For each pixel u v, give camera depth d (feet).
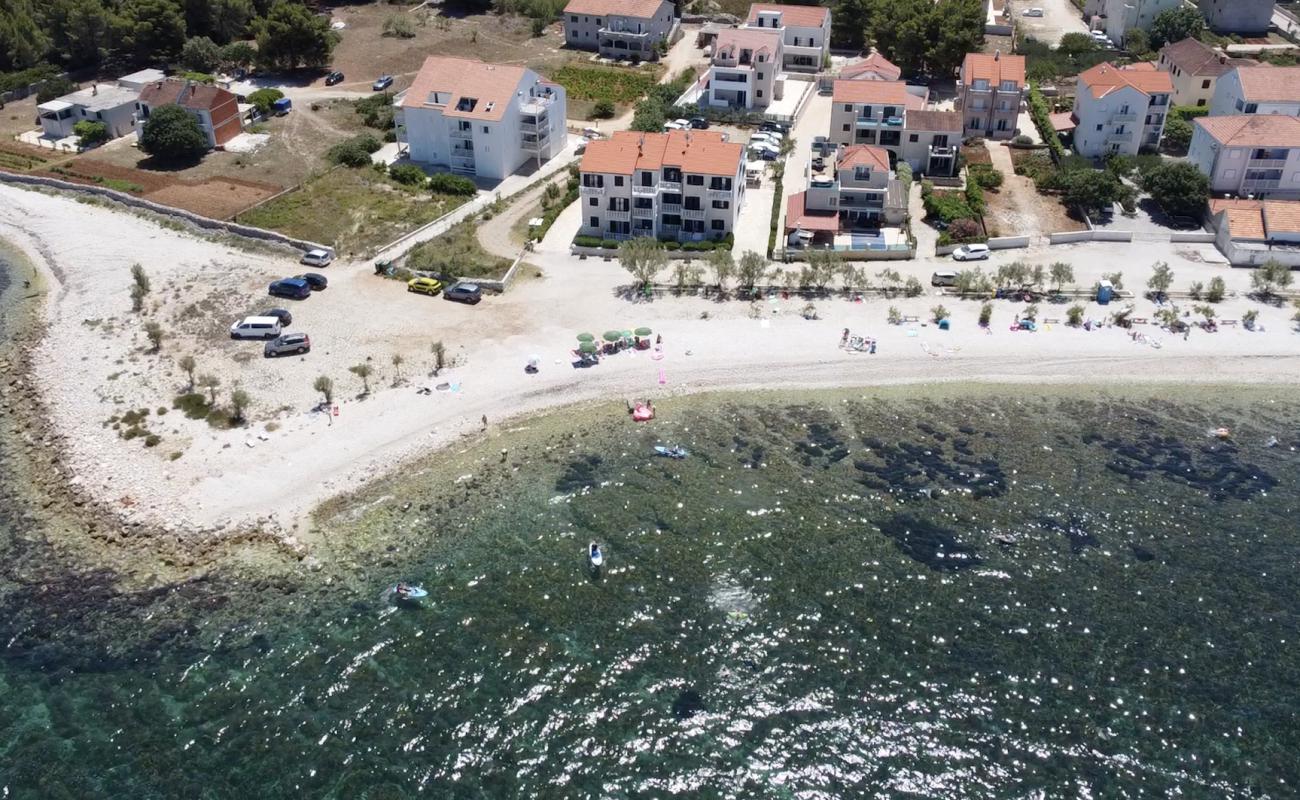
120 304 349.41
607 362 315.37
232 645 222.89
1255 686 209.46
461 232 393.91
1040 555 243.19
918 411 294.46
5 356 324.80
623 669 215.72
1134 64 526.98
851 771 194.29
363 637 224.12
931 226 395.96
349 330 331.77
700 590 234.58
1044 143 460.14
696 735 201.67
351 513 258.57
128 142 480.64
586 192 381.60
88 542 250.78
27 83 529.86
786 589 234.58
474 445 281.74
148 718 206.80
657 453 278.67
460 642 222.48
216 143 472.03
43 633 226.58
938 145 434.71
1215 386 304.30
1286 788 189.78
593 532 252.21
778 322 334.44
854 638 221.87
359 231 396.98
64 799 191.52
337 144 474.08
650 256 347.77
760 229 394.32
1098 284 346.95
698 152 379.96
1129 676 212.02
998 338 324.60
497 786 192.85
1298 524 252.42
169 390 303.68
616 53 581.53
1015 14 640.17
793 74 547.90
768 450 279.28
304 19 541.75
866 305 342.64
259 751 199.72
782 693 209.87
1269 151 395.34
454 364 314.55
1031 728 201.57
